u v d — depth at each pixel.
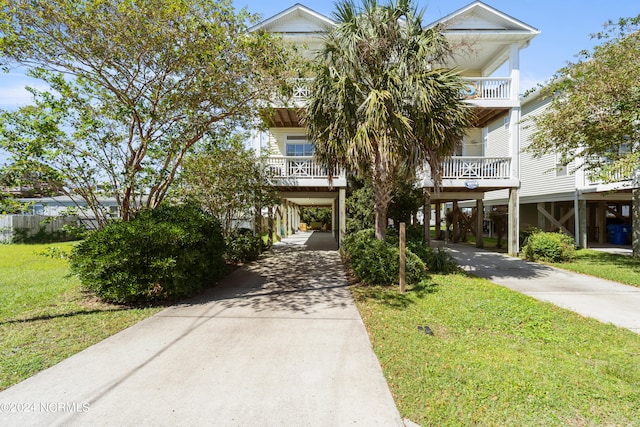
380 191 7.60
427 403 2.53
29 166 5.11
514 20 10.55
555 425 2.29
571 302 5.48
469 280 6.94
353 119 6.79
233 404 2.51
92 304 5.13
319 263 9.25
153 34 5.40
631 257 10.66
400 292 5.84
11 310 4.80
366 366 3.12
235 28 6.06
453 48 7.24
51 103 5.49
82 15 5.06
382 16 6.89
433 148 6.86
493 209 19.20
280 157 10.90
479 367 3.10
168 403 2.52
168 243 5.16
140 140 6.25
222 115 6.82
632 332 4.09
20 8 4.82
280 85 6.56
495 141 16.02
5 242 15.61
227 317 4.54
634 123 7.82
